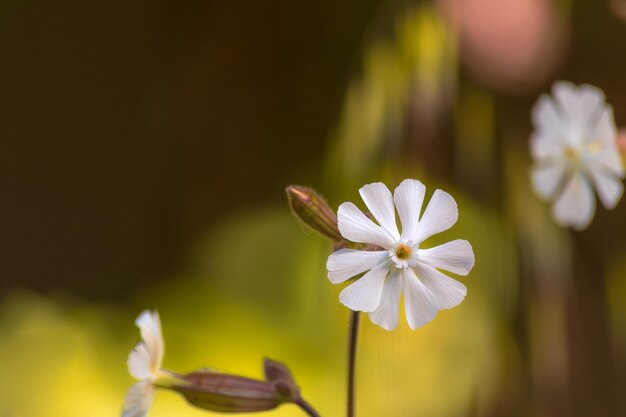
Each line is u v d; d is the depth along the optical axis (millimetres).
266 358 449
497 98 781
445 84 763
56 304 871
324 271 812
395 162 773
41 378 769
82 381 771
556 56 779
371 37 773
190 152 1004
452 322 787
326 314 798
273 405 441
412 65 760
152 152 1073
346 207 410
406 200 411
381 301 410
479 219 805
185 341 812
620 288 878
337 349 780
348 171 774
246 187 962
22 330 813
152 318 439
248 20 932
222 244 919
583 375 857
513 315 813
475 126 783
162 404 707
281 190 932
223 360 787
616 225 888
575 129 496
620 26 852
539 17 749
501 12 742
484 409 791
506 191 808
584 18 850
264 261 864
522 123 796
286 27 912
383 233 410
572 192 499
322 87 908
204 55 978
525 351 816
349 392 433
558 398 814
